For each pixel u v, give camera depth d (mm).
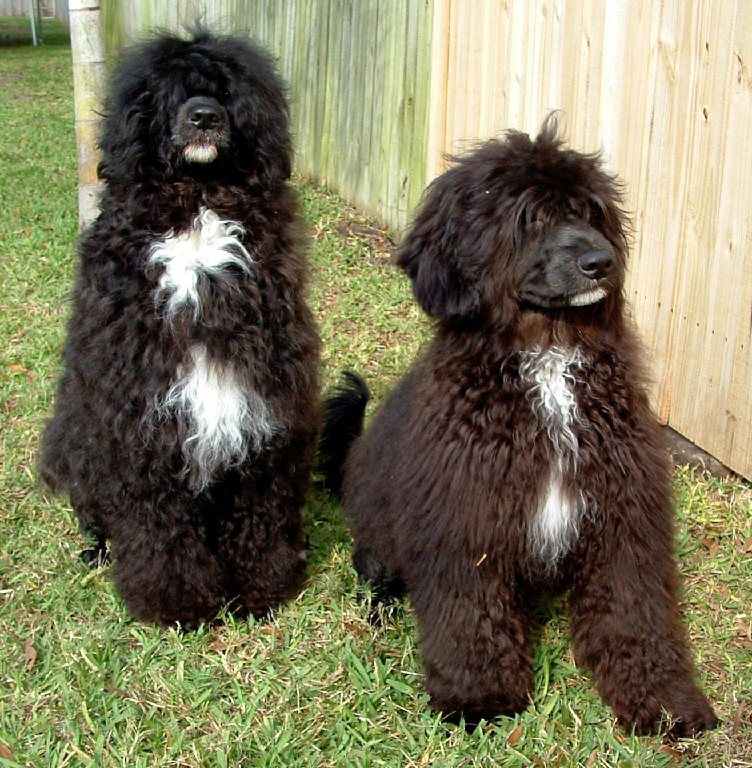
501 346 1528
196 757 1498
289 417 1694
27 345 2553
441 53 2781
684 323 2049
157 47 1648
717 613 1728
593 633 1590
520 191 1512
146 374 1624
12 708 1578
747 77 1816
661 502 1553
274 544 1780
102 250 1646
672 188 2021
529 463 1511
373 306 2725
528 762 1487
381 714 1573
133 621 1770
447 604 1564
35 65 7801
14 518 1978
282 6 3898
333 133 3592
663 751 1499
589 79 2188
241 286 1640
